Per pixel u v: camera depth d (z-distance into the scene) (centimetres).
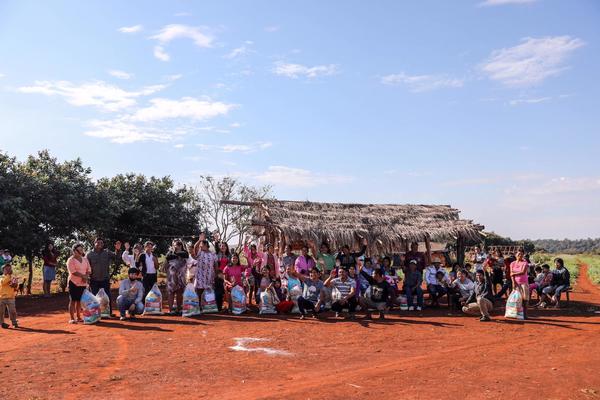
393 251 1961
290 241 1716
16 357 967
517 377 843
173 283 1480
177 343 1098
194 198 3219
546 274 1712
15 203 2017
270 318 1435
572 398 740
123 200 2698
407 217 2047
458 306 1602
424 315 1514
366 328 1295
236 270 1559
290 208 1927
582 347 1074
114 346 1066
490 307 1425
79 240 2467
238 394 747
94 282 1398
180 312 1490
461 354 1010
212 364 923
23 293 2242
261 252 1659
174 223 2891
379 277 1446
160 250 2936
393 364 929
